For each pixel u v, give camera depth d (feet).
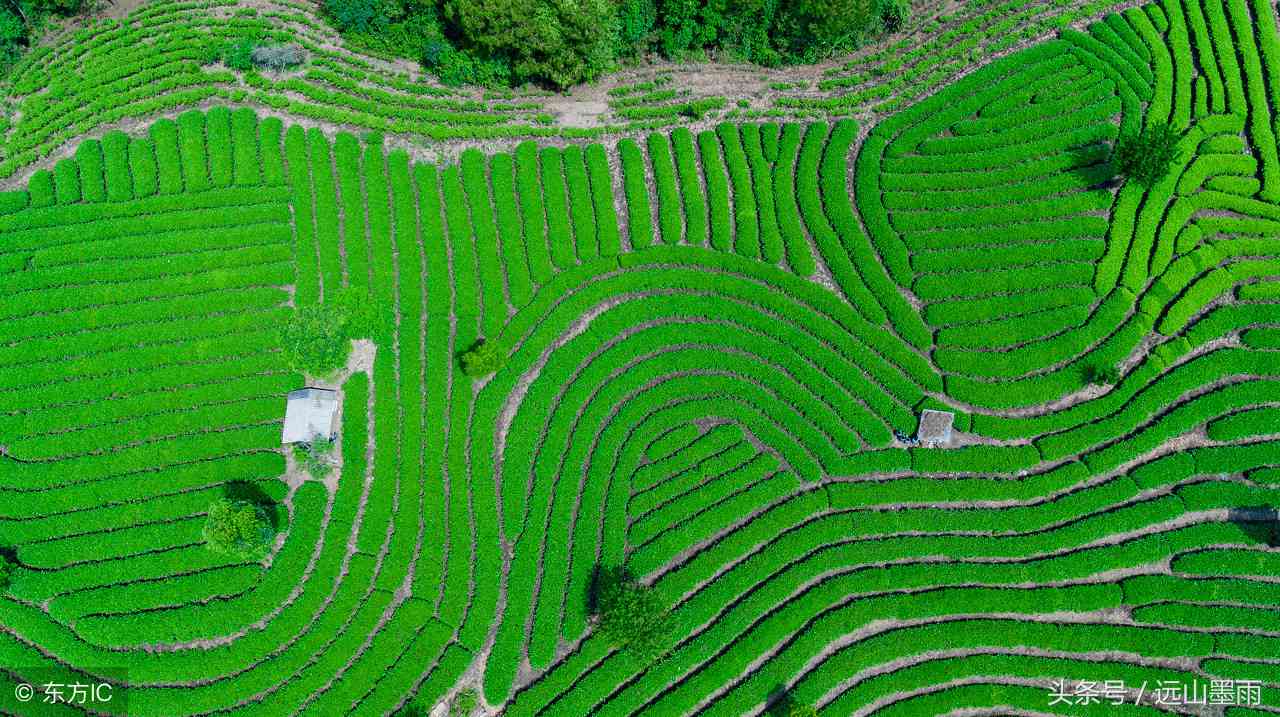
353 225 168.76
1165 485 148.56
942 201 167.12
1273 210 162.50
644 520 148.46
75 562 147.64
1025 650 142.00
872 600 143.02
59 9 198.59
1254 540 143.54
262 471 151.74
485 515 149.38
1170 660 140.05
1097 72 176.76
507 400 158.10
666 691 140.36
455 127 178.60
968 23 191.11
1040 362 155.02
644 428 154.20
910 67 186.80
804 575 144.56
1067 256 162.20
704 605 142.92
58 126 182.60
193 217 169.89
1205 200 163.53
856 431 154.51
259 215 170.19
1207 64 175.22
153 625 142.72
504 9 168.45
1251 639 139.03
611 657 140.77
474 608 143.95
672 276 165.37
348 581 145.48
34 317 163.12
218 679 141.79
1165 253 160.25
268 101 181.37
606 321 161.68
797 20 181.37
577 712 138.10
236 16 198.70
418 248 168.35
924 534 147.54
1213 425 149.89
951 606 142.41
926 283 161.27
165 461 152.87
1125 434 151.33
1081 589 142.72
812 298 162.71
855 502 148.97
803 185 171.42
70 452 154.20
